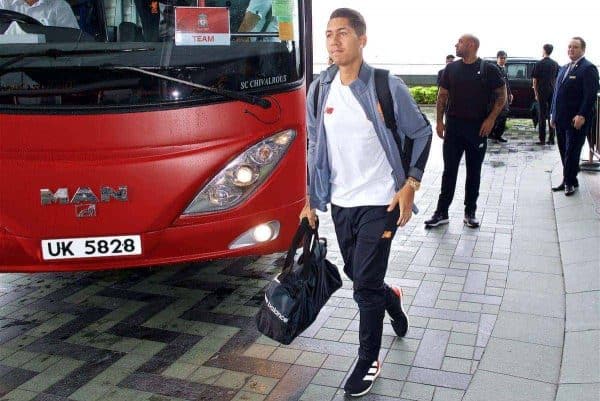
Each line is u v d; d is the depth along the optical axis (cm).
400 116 306
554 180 817
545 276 488
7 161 363
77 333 417
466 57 596
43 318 442
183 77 377
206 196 387
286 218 410
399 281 488
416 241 586
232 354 384
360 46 304
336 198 330
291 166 410
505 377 344
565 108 702
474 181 621
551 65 1189
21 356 388
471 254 547
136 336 411
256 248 405
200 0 381
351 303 452
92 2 375
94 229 374
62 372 368
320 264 327
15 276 523
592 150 831
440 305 443
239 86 388
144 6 377
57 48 363
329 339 399
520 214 664
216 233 392
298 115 412
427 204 731
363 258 321
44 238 372
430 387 339
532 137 1342
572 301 435
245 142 389
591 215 615
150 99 372
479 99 595
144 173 373
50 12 371
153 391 345
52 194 366
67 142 366
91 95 366
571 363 351
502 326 405
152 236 381
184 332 416
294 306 314
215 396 338
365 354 332
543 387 333
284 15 400
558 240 571
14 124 361
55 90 363
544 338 387
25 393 346
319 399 332
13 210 367
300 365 369
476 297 455
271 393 340
